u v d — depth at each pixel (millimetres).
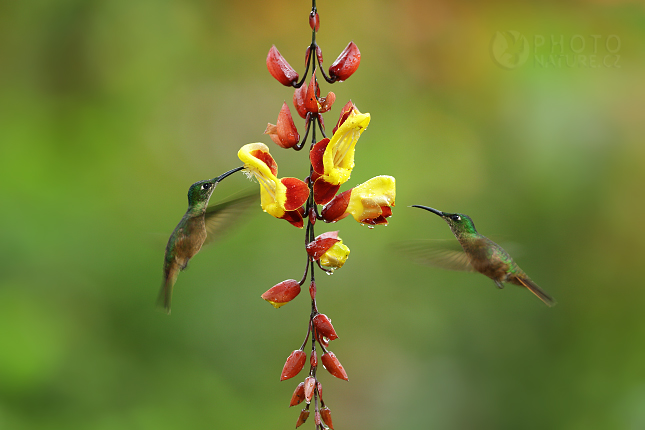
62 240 5723
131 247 6090
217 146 6520
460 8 5805
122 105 6215
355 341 6508
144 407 5723
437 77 6000
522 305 6461
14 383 5164
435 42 5988
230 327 6312
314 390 2432
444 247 3738
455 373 6387
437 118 6324
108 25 6051
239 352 6270
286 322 6465
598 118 4996
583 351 6215
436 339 6516
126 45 6129
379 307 6570
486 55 5785
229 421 5922
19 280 5496
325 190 2547
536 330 6379
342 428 6262
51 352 5328
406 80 6305
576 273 6055
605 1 5160
